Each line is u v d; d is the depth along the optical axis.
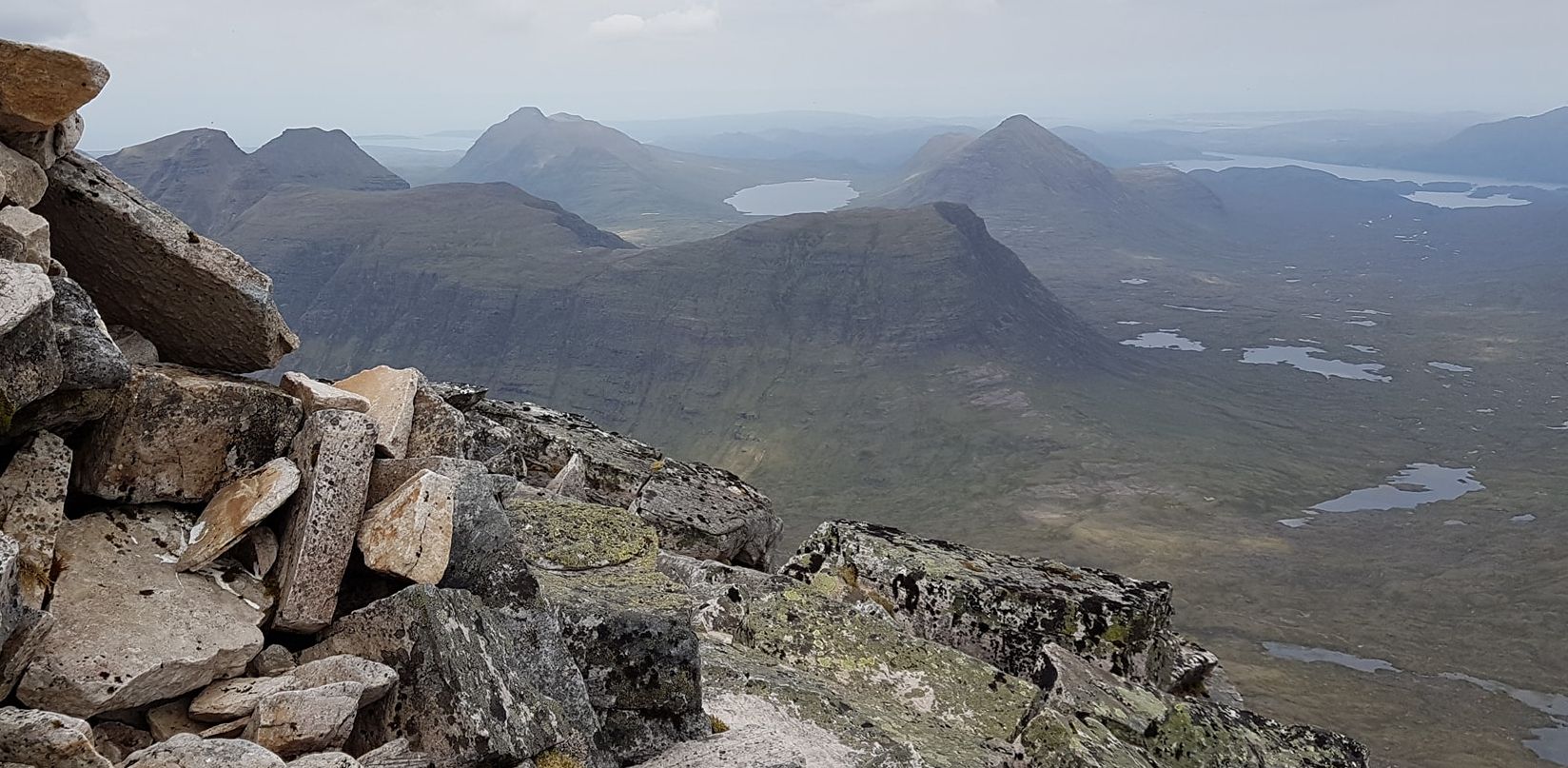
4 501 2.05
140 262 2.58
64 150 2.54
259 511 2.27
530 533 3.48
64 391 2.17
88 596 2.05
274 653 2.21
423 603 2.15
